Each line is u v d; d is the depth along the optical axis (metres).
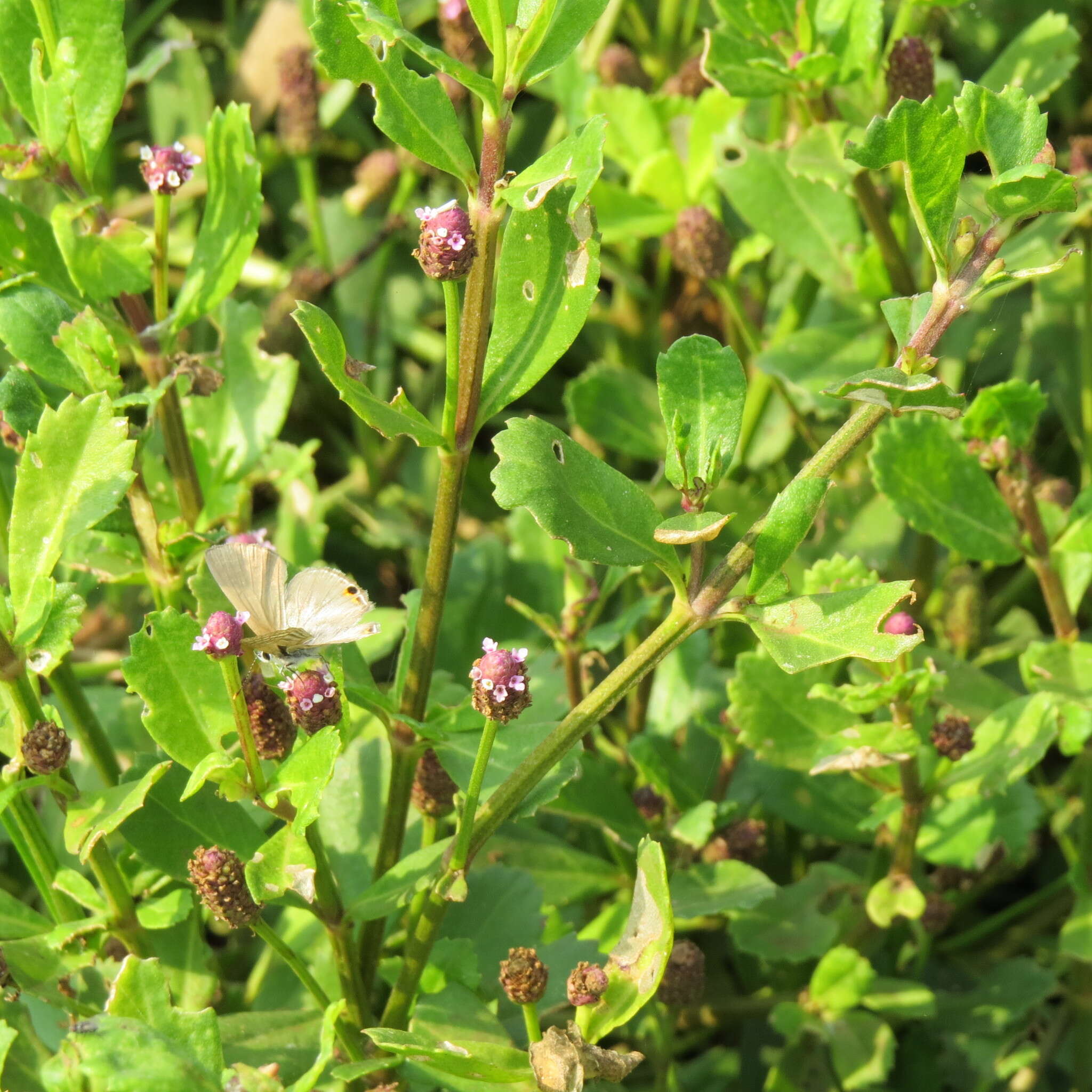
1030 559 0.47
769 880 0.46
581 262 0.39
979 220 0.43
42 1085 0.42
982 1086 0.49
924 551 0.53
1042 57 0.52
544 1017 0.45
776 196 0.53
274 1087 0.37
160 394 0.43
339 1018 0.40
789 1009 0.48
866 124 0.51
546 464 0.39
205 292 0.44
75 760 0.49
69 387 0.43
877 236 0.51
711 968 0.52
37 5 0.43
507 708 0.38
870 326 0.53
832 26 0.50
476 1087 0.40
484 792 0.40
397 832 0.42
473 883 0.45
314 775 0.38
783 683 0.47
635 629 0.53
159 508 0.48
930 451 0.47
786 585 0.39
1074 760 0.52
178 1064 0.37
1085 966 0.50
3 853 0.52
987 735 0.47
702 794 0.49
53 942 0.41
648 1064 0.51
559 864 0.49
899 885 0.47
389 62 0.38
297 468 0.52
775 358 0.52
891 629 0.44
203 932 0.45
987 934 0.53
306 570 0.38
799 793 0.50
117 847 0.47
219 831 0.41
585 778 0.48
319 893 0.40
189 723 0.39
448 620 0.54
